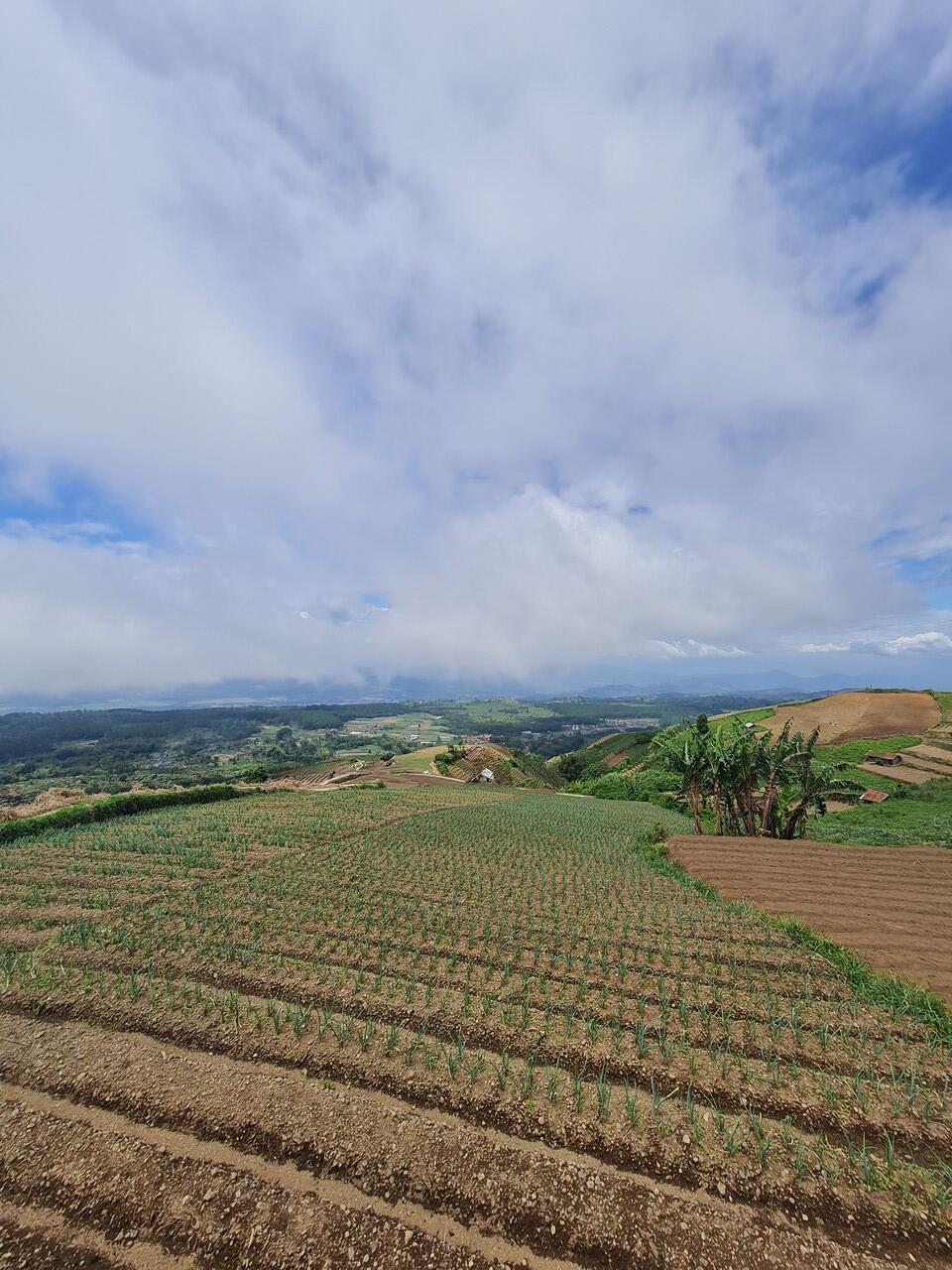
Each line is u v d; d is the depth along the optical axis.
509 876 20.47
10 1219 6.36
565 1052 9.48
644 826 35.66
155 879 18.58
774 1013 11.09
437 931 14.72
